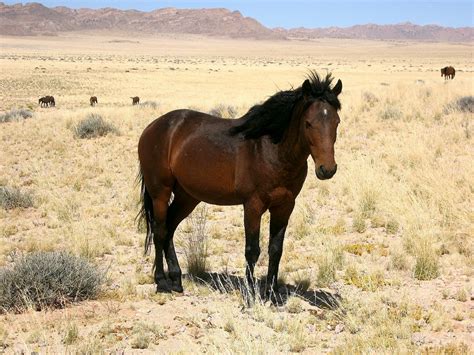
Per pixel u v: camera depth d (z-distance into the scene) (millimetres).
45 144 22078
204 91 66125
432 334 6238
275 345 5910
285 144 6609
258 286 7438
